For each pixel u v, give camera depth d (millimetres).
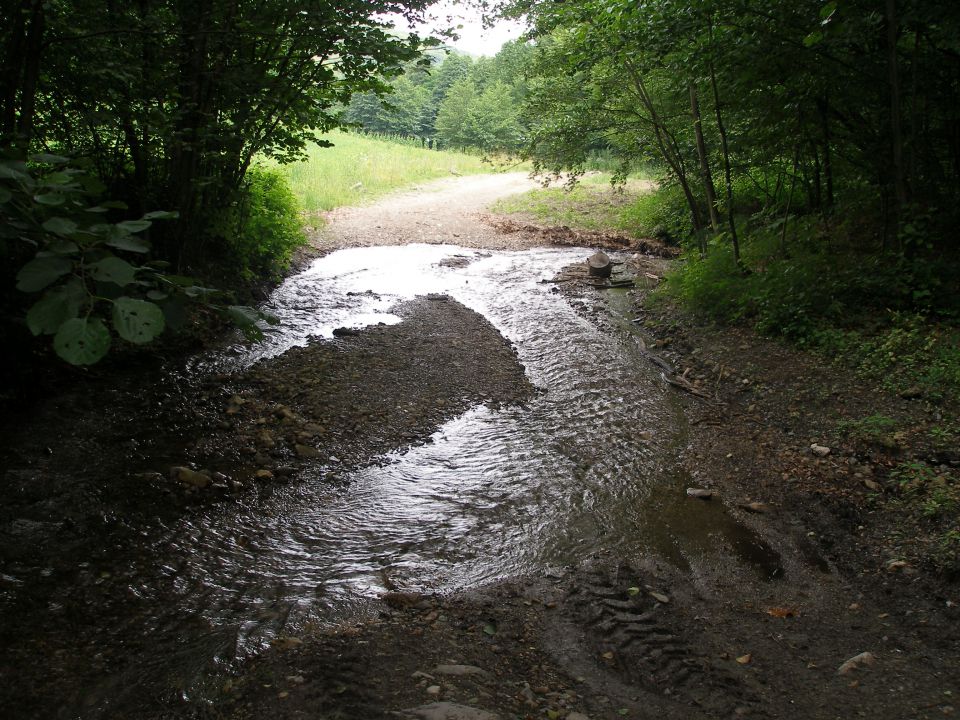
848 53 8969
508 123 37938
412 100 43906
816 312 9141
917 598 4566
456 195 23562
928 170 9688
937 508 5309
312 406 7184
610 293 12609
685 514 5762
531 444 6949
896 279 8828
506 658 3746
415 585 4566
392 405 7453
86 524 4789
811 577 4930
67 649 3535
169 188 8812
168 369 7613
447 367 8625
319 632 3857
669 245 16797
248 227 11109
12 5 5656
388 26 7984
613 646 3961
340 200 20734
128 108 7277
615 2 9203
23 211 2307
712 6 8672
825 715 3459
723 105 10570
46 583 4098
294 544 4996
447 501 5789
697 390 8320
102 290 2264
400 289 12312
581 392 8297
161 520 5020
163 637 3746
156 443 6078
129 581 4270
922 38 8844
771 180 14539
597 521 5613
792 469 6336
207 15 7352
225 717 3029
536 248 16672
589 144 14125
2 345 5891
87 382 6891
